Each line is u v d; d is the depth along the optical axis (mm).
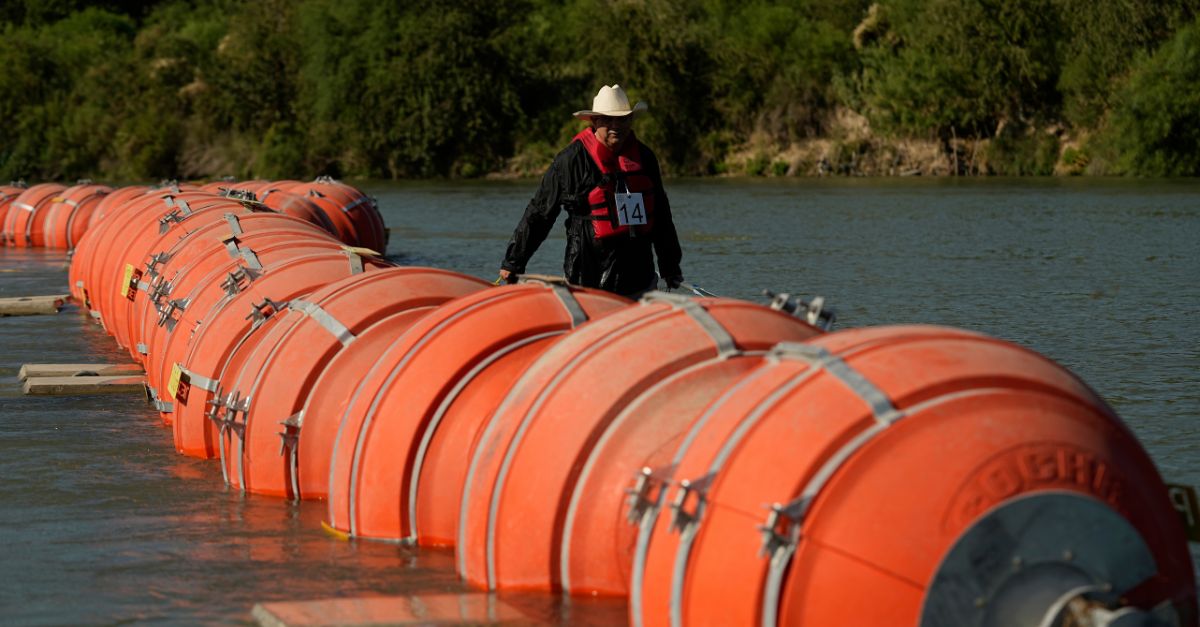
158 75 133375
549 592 8305
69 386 17891
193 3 173000
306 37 128125
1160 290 28094
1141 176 94188
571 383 8469
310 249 15820
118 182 129625
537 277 10570
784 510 6316
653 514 7086
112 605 9094
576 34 119000
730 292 28719
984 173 104000
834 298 27234
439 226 54625
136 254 22156
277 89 129750
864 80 109625
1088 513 6211
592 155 13031
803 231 47906
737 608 6422
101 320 25016
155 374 16438
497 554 8477
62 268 37812
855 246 40844
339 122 123812
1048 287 28906
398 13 121500
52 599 9258
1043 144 101375
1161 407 15672
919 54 104688
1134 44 98250
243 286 14219
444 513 10008
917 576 6125
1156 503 6539
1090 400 6730
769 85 113688
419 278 12453
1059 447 6285
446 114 119375
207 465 13383
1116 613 5996
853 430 6457
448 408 10070
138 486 12547
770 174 110938
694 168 114250
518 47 120562
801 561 6289
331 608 8484
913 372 6645
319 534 10703
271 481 11969
